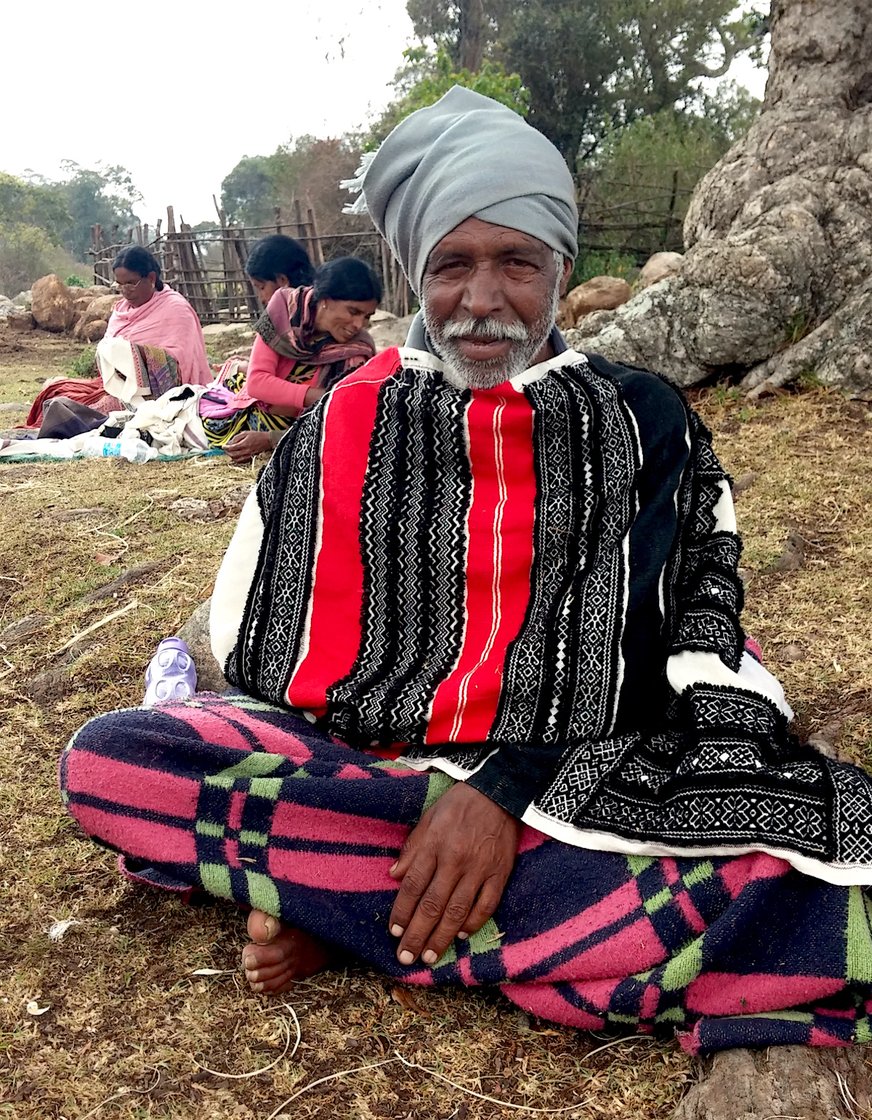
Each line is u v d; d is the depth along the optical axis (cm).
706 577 200
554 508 202
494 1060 167
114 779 183
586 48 2069
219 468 539
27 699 309
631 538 197
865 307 495
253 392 511
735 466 439
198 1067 167
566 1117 156
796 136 555
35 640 347
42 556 420
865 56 554
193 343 671
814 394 502
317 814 179
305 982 186
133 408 628
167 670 258
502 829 175
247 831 180
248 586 220
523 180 191
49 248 4494
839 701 257
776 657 281
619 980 166
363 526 207
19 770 265
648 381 213
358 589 209
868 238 516
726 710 177
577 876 172
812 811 162
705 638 189
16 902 212
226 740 190
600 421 204
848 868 158
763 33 1734
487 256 193
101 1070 167
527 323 197
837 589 319
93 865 224
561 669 189
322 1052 169
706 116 2236
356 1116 157
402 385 213
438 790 181
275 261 527
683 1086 160
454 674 198
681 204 1449
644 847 170
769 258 513
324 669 208
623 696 189
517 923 174
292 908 176
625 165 1562
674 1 2083
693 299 538
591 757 180
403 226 205
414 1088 162
